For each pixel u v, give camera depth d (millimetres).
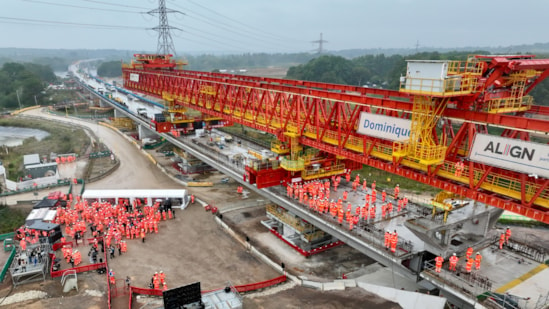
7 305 28047
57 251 36469
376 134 26281
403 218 32656
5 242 36875
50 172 55406
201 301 24844
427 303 24719
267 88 37844
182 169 62469
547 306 21453
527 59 22781
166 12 96312
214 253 37031
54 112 121062
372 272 33188
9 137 95438
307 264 35188
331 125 35375
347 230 30375
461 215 27234
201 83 52312
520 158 18625
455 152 24125
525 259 26766
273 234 41281
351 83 156250
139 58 82062
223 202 49781
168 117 65562
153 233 41031
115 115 107750
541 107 24516
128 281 30938
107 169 63375
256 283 30109
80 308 27812
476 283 23734
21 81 151125
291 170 36812
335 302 26891
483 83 21141
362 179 57312
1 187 52938
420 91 20922
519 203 19828
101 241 37844
